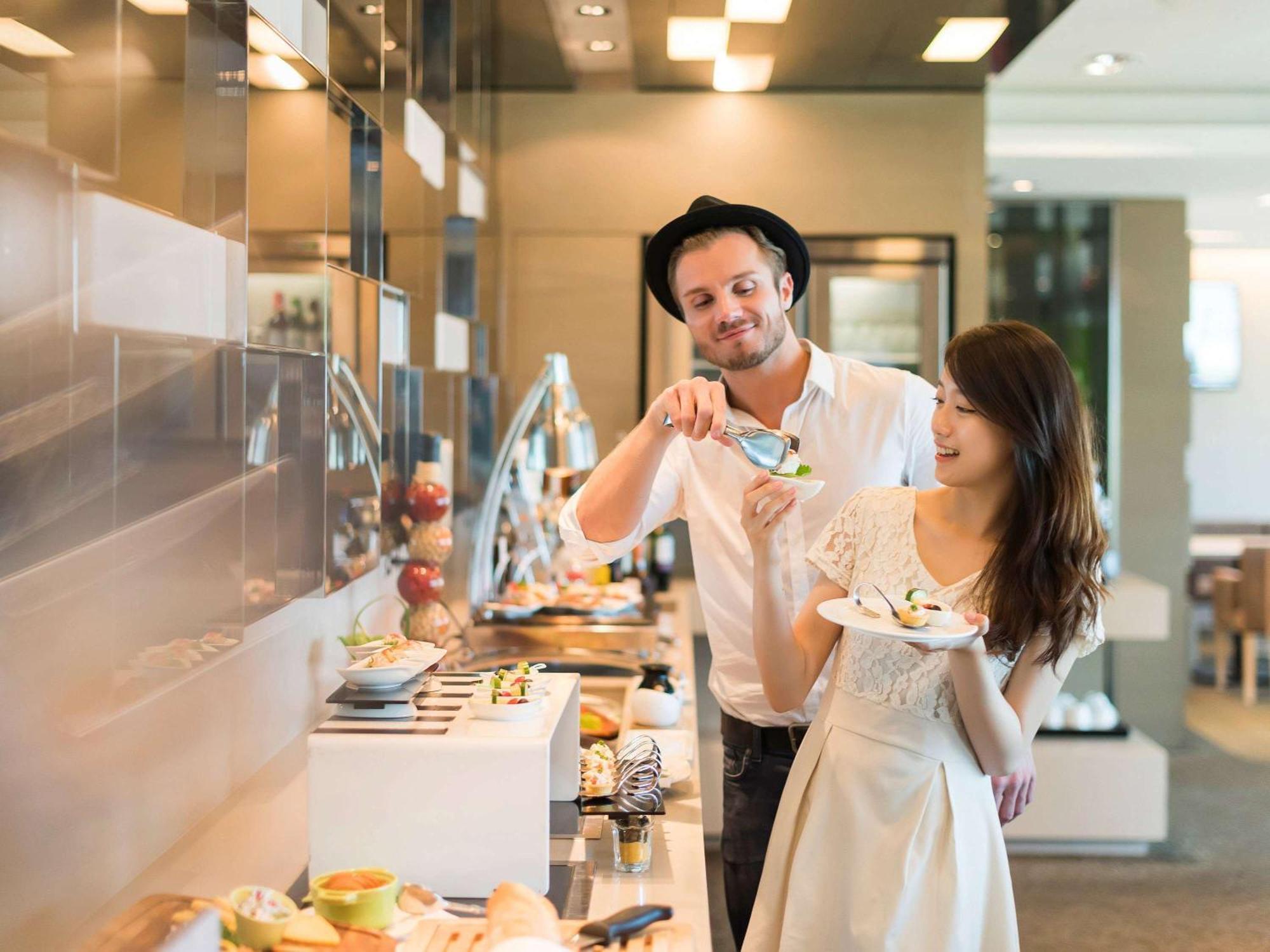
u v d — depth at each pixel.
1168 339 6.30
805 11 3.73
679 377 4.70
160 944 0.98
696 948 1.31
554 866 1.51
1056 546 1.53
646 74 4.46
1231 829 4.57
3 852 0.96
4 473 0.94
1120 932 3.56
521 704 1.47
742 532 2.03
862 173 4.66
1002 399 1.51
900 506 1.67
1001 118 5.34
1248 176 5.75
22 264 0.96
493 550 3.45
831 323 4.69
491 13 3.79
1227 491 8.94
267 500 1.49
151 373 1.16
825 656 1.71
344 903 1.22
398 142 2.38
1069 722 4.41
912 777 1.54
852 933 1.53
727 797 2.12
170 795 1.31
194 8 1.24
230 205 1.34
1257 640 7.93
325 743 1.39
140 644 1.16
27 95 0.96
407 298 2.50
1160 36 4.49
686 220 1.90
